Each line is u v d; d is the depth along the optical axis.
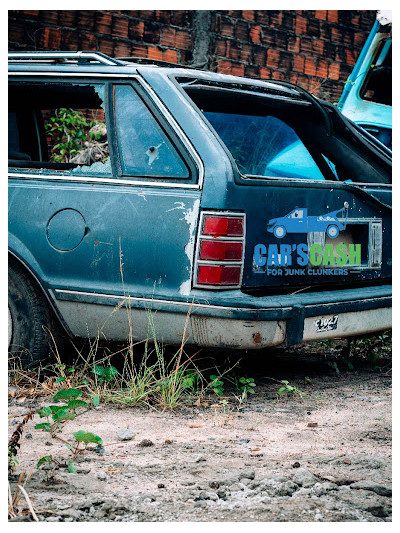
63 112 6.47
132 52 8.55
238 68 9.27
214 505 2.18
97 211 3.60
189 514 2.11
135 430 3.00
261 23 9.38
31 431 2.93
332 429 3.04
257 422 3.15
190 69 4.00
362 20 10.27
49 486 2.29
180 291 3.37
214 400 3.53
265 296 3.50
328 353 4.87
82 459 2.58
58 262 3.66
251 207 3.44
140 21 8.57
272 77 9.56
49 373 3.84
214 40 9.03
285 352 4.86
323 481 2.39
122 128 3.70
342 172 4.86
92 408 3.34
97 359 4.07
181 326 3.39
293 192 3.65
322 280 3.84
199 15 8.92
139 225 3.49
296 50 9.74
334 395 3.66
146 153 3.60
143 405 3.41
